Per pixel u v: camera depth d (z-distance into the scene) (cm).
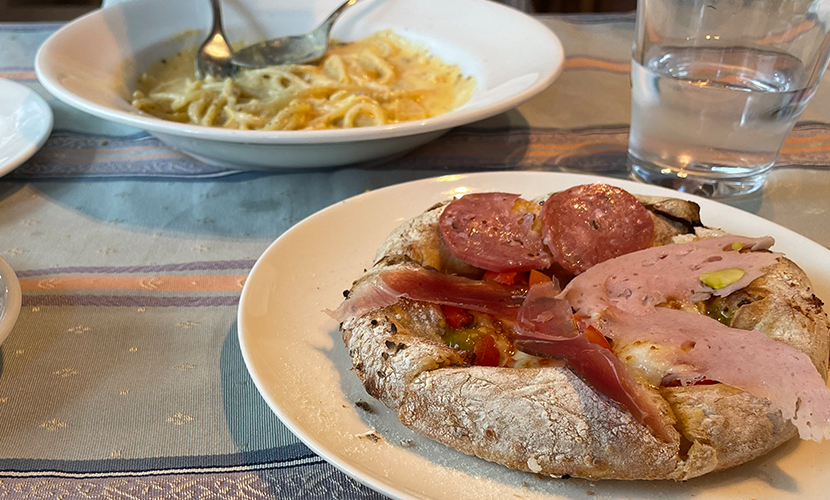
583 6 81
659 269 25
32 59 50
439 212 28
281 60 49
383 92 45
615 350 22
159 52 47
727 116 33
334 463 20
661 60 34
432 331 24
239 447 22
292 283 27
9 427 23
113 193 36
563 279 26
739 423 20
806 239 28
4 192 36
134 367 25
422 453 21
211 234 33
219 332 27
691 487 20
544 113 44
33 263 30
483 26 47
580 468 19
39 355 25
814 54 31
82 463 22
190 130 32
